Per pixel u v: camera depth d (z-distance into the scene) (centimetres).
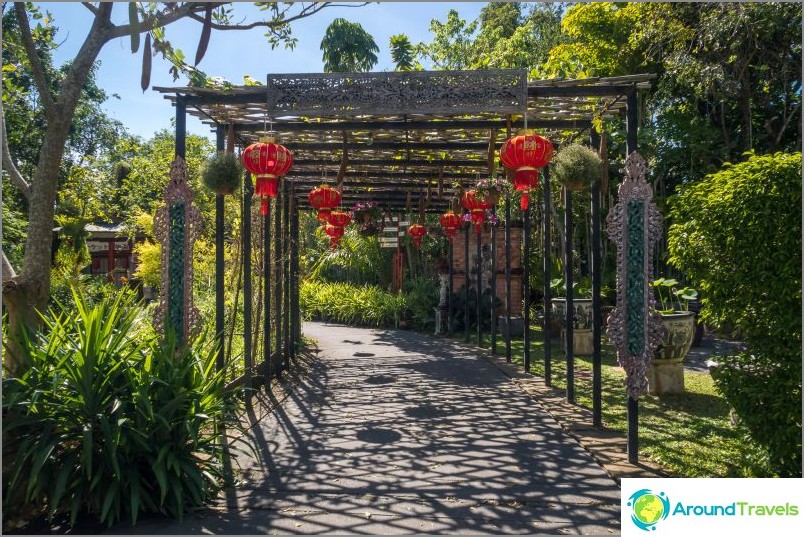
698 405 562
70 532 295
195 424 330
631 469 381
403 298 1380
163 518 312
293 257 927
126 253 1839
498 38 1772
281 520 308
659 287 799
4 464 307
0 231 346
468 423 502
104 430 300
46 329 381
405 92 428
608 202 1119
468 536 287
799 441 337
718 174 379
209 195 1141
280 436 464
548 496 338
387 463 398
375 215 1037
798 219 334
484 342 1084
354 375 746
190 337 420
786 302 339
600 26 1150
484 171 757
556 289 1024
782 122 1073
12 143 1186
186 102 449
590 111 505
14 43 484
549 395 609
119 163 1869
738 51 934
